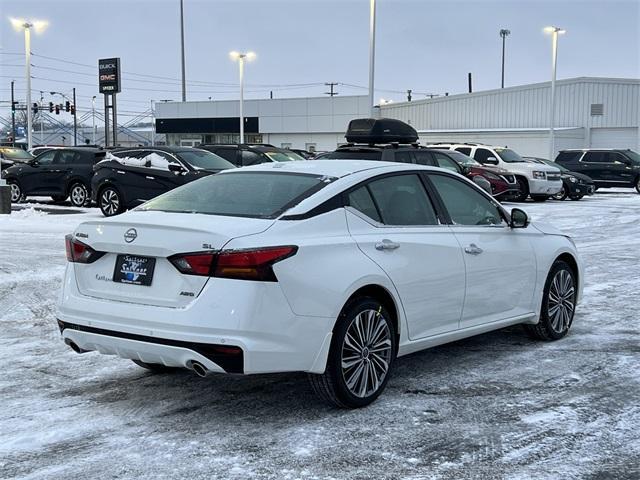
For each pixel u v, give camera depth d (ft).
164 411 16.10
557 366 19.61
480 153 85.92
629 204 81.00
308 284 14.71
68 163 67.67
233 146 68.95
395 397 17.01
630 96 144.25
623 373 19.01
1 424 15.29
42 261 34.83
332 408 16.25
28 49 126.00
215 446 14.11
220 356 13.98
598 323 24.62
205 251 14.24
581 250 43.29
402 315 16.89
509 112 156.15
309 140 192.44
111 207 56.29
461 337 18.86
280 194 16.30
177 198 17.31
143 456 13.65
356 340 15.88
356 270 15.60
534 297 21.22
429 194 18.60
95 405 16.49
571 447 14.15
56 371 19.15
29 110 126.62
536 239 21.49
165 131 211.41
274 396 17.10
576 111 147.95
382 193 17.38
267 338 14.20
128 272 15.23
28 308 26.32
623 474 12.95
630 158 103.40
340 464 13.29
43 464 13.32
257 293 14.07
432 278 17.54
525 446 14.17
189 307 14.19
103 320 15.17
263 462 13.38
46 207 66.95
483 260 19.13
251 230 14.64
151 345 14.52
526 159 89.30
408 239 17.12
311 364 14.93
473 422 15.43
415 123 172.24
